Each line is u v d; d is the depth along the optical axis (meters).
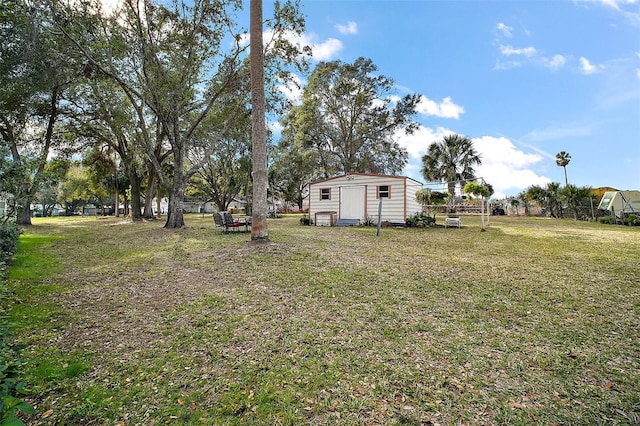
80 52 12.05
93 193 38.03
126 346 3.20
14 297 4.59
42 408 2.26
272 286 5.12
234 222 12.96
